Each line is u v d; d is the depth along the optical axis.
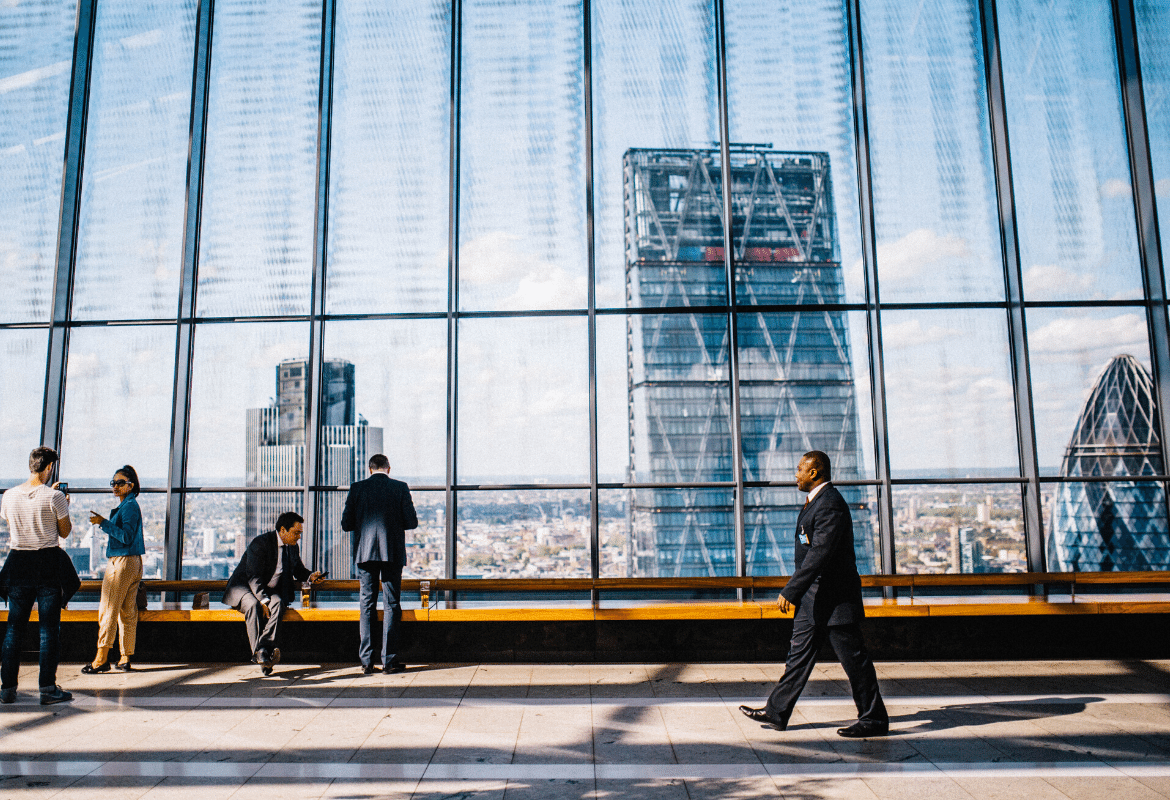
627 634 5.18
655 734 3.61
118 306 6.23
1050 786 2.91
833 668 4.91
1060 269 6.13
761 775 3.06
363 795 2.88
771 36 6.41
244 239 6.27
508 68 6.41
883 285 6.13
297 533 5.01
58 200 6.37
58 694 4.17
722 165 6.27
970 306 6.07
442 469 6.02
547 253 6.20
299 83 6.43
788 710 3.63
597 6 6.46
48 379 6.11
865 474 5.97
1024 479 5.91
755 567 5.91
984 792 2.86
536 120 6.34
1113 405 6.00
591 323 6.06
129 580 4.93
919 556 5.88
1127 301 6.07
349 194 6.30
